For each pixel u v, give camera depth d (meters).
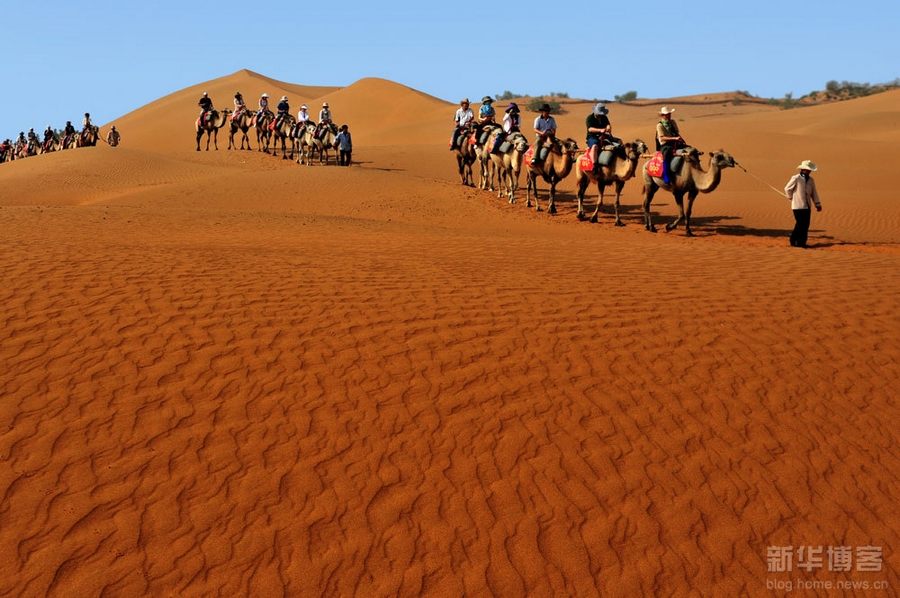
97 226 18.58
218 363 8.52
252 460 7.14
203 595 5.85
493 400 8.14
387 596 5.94
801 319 10.51
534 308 10.41
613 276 12.47
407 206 30.20
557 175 28.00
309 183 34.38
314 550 6.28
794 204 20.89
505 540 6.48
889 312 10.94
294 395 8.04
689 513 6.89
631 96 182.62
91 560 6.09
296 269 12.06
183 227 18.91
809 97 178.62
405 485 6.97
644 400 8.32
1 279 10.55
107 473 6.90
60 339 8.84
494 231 21.52
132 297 10.09
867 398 8.68
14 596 5.77
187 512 6.55
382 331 9.40
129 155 46.84
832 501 7.16
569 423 7.87
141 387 8.03
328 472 7.06
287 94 128.62
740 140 58.91
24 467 6.91
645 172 23.80
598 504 6.91
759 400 8.48
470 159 35.81
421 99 112.12
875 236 25.44
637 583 6.19
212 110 54.66
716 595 6.15
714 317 10.41
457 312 10.11
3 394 7.81
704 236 23.75
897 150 53.66
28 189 38.69
